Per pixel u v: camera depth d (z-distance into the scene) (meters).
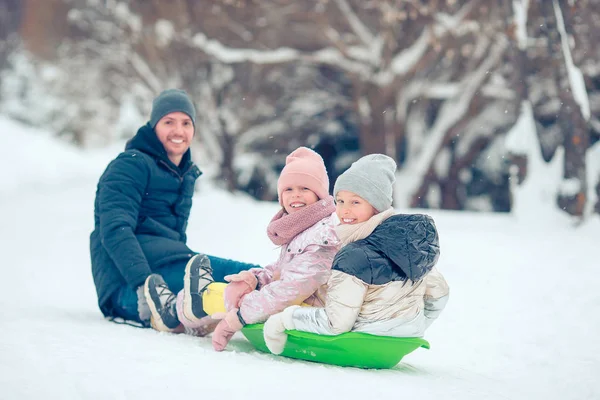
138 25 47.06
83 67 68.38
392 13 36.47
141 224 9.09
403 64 40.41
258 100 52.09
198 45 43.12
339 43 40.84
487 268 13.89
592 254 15.33
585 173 21.66
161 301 8.12
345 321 6.43
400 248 6.49
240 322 7.06
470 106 43.81
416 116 47.72
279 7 41.38
